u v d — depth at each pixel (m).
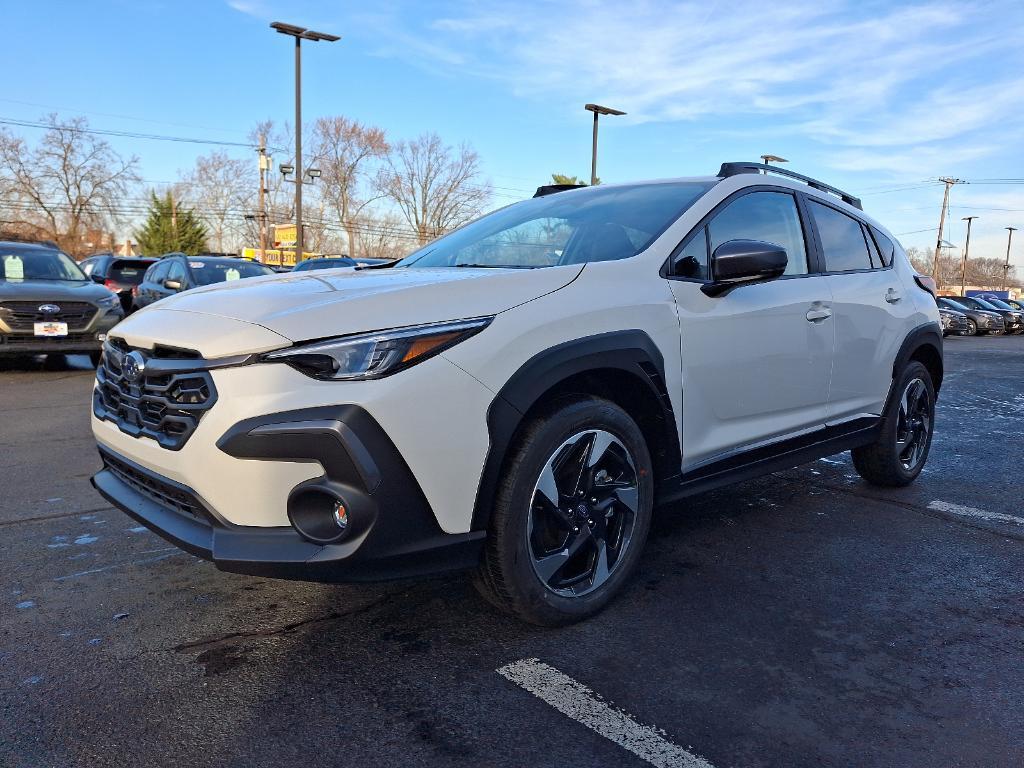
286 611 2.86
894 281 4.38
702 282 3.13
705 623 2.80
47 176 57.19
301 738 2.09
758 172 3.73
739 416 3.30
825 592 3.11
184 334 2.35
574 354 2.55
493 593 2.56
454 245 3.71
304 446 2.14
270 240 61.03
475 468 2.35
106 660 2.49
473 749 2.05
